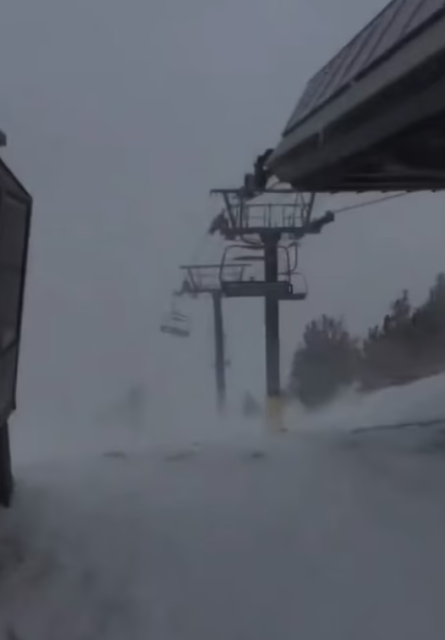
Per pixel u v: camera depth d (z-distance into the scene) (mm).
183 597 5000
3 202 5531
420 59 6906
